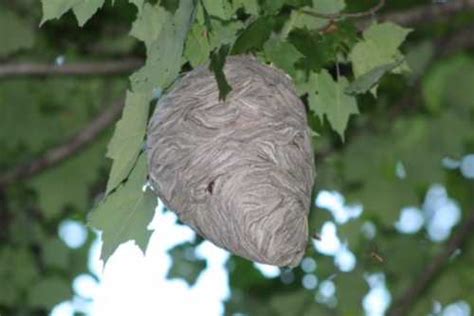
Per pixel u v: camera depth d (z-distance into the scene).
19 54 14.91
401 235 16.11
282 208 7.24
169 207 7.52
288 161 7.39
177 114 7.45
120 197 7.52
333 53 7.94
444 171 16.38
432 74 15.61
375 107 15.05
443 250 15.27
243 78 7.54
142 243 7.50
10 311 16.17
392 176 15.47
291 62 7.73
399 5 14.28
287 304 15.52
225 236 7.32
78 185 15.52
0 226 16.12
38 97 15.87
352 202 15.33
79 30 14.53
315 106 8.24
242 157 7.31
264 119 7.43
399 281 15.88
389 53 8.30
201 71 7.58
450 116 15.70
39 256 16.19
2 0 14.37
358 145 15.31
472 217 15.11
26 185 15.84
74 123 15.96
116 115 14.58
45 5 7.48
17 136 15.93
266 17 7.59
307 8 7.99
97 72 14.20
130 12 13.95
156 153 7.46
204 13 7.54
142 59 14.34
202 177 7.31
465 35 14.98
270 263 7.26
